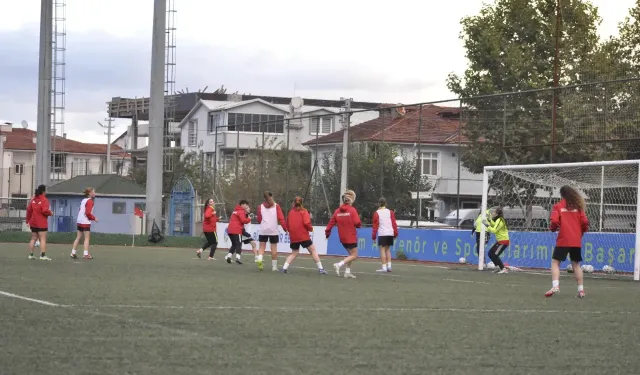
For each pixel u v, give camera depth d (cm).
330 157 5206
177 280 2166
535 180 3609
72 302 1516
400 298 1817
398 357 991
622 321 1465
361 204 4972
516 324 1373
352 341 1112
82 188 7188
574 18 4950
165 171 6569
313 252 2678
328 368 904
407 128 4931
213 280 2212
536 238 3503
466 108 4050
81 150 11856
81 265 2739
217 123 9450
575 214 1989
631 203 3434
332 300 1714
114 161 12081
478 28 5094
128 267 2703
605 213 3459
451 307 1642
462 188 5716
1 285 1859
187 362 917
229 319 1319
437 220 5478
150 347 1012
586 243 3391
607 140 3475
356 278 2534
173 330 1167
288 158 5131
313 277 2492
